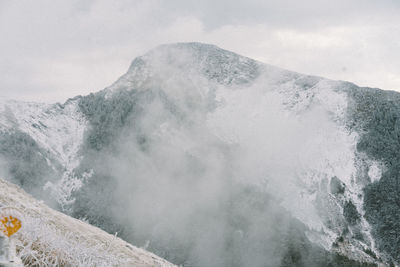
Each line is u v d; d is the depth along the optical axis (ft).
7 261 16.07
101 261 26.12
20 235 22.62
